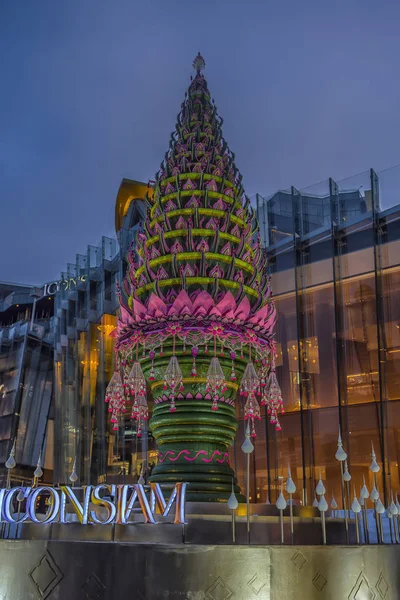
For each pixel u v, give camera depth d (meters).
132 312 10.75
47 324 65.81
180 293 10.04
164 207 11.59
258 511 9.25
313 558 7.79
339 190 34.28
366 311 31.75
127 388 11.66
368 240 32.44
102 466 43.12
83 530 8.57
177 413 10.02
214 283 10.27
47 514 8.16
